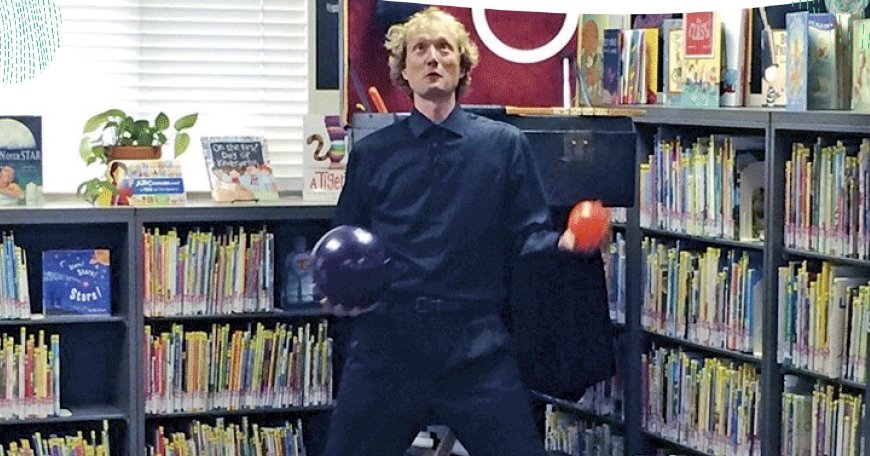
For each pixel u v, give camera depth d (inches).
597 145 182.1
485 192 166.9
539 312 181.3
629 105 208.8
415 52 167.5
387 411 167.3
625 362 208.7
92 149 209.2
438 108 167.9
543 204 169.8
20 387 200.4
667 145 199.8
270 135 234.1
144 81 227.8
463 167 167.3
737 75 190.7
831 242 171.2
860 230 166.9
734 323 188.1
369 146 170.9
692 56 196.1
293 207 206.8
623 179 183.8
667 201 200.1
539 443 167.3
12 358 199.9
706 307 193.2
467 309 166.1
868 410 160.1
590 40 212.8
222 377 207.9
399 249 167.5
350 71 194.5
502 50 198.5
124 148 208.4
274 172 233.9
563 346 182.9
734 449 188.2
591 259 183.5
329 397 213.5
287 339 210.7
